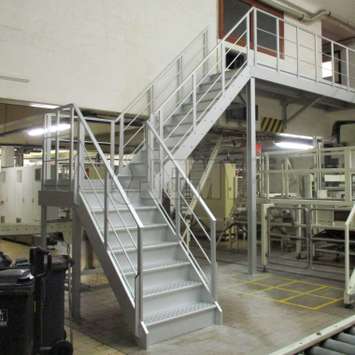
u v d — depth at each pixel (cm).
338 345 299
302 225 775
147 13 784
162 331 430
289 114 1122
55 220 655
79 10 696
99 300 582
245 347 412
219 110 688
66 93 681
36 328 343
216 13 906
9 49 625
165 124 701
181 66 827
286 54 1094
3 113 890
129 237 511
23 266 369
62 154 1170
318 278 715
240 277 725
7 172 1283
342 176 916
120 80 746
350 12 1215
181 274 504
